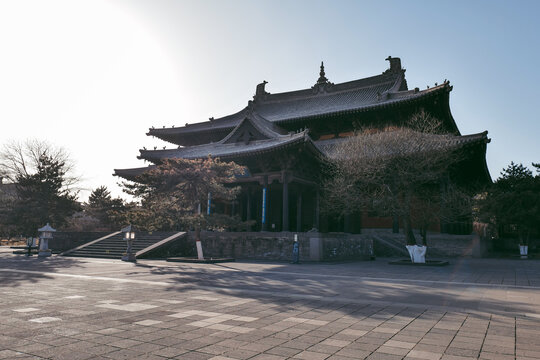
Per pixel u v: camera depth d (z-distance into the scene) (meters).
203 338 6.25
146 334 6.45
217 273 17.47
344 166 30.08
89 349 5.54
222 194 26.12
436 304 9.83
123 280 14.34
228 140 40.44
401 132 28.14
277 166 35.44
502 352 5.63
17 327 6.84
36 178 41.25
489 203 35.56
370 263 26.72
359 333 6.71
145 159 42.53
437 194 31.56
